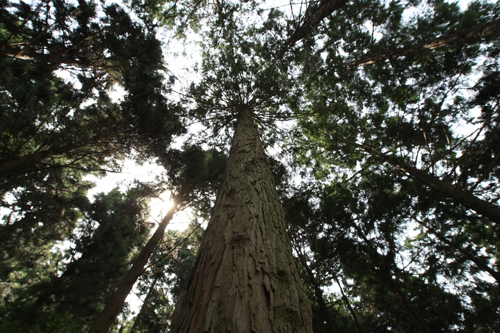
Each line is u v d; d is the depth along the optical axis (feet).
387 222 23.32
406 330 19.57
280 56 24.00
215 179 28.86
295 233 26.03
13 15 15.01
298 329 3.74
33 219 31.19
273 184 9.30
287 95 26.13
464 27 20.39
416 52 22.74
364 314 23.66
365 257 21.91
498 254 24.08
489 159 21.17
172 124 24.67
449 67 22.47
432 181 20.31
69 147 19.89
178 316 4.25
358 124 27.71
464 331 17.22
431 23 21.66
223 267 4.70
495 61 20.68
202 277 4.77
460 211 21.45
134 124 22.94
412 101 24.84
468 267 20.97
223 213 6.76
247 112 22.45
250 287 4.15
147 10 23.68
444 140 24.43
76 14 16.60
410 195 24.11
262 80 24.57
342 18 23.02
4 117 17.84
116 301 17.72
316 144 28.68
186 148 27.76
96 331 15.78
